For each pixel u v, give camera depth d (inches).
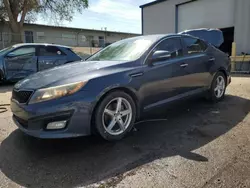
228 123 141.1
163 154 103.9
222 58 191.2
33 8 770.2
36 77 120.2
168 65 140.9
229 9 469.7
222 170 89.6
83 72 116.0
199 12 524.1
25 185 83.4
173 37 154.0
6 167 95.7
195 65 161.8
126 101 121.6
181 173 88.4
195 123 142.6
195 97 168.4
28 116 103.7
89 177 87.5
